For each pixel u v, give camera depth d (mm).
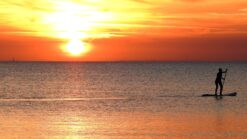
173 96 69938
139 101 61531
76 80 130500
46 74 179250
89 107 54125
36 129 37406
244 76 156000
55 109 52094
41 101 62750
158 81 123250
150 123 40219
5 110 51000
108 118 43906
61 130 36938
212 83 112125
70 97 70438
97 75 171875
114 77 152500
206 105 54875
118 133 35344
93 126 38812
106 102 60562
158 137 33688
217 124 39250
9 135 34688
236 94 69375
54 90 88125
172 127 37875
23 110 51125
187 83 112125
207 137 33562
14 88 94000
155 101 61250
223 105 54719
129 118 43656
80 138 33625
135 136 34062
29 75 166625
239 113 46719
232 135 34281
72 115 46500
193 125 38844
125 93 78812
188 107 52781
